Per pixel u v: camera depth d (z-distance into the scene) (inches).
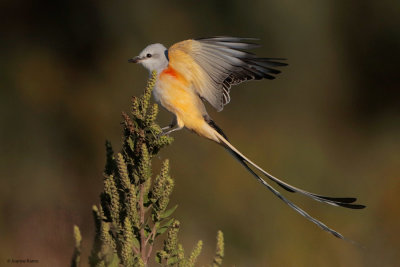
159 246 211.9
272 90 666.8
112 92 661.3
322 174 514.0
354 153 637.9
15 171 589.3
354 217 439.2
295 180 501.4
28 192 528.7
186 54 241.9
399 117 700.7
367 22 718.5
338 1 707.4
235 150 246.2
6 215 391.9
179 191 481.7
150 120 178.1
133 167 178.1
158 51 252.8
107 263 166.2
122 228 170.9
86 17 730.2
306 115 663.1
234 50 233.3
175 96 247.8
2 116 649.0
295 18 690.2
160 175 173.5
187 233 445.7
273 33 693.3
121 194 176.1
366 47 719.7
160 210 173.8
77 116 647.1
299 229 426.9
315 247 413.4
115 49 703.1
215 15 707.4
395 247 405.7
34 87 682.8
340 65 706.2
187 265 173.8
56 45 732.0
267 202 456.4
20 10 749.3
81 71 709.3
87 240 179.6
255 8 695.7
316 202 450.6
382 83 718.5
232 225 445.1
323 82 693.9
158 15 708.7
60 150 628.1
